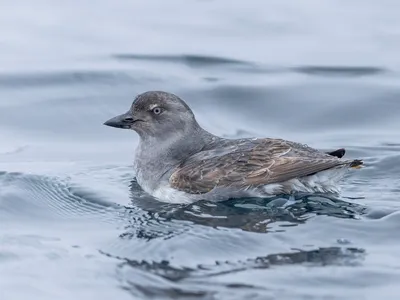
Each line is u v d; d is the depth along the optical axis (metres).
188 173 13.65
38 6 26.03
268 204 13.29
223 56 21.81
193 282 11.05
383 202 13.48
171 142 14.34
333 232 12.38
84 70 20.66
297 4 26.25
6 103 19.20
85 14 25.38
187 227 12.75
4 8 25.80
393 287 10.83
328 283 10.94
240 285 10.93
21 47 22.50
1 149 17.27
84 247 12.33
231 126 18.50
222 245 12.07
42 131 18.19
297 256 11.68
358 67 21.12
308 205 13.25
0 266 11.72
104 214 13.64
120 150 17.27
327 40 23.14
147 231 12.73
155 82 20.14
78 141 17.80
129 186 14.85
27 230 13.11
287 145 13.68
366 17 25.05
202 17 25.11
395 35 23.48
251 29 24.03
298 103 19.31
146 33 23.64
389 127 18.42
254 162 13.47
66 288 11.08
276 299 10.55
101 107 19.12
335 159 13.35
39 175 15.41
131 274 11.36
